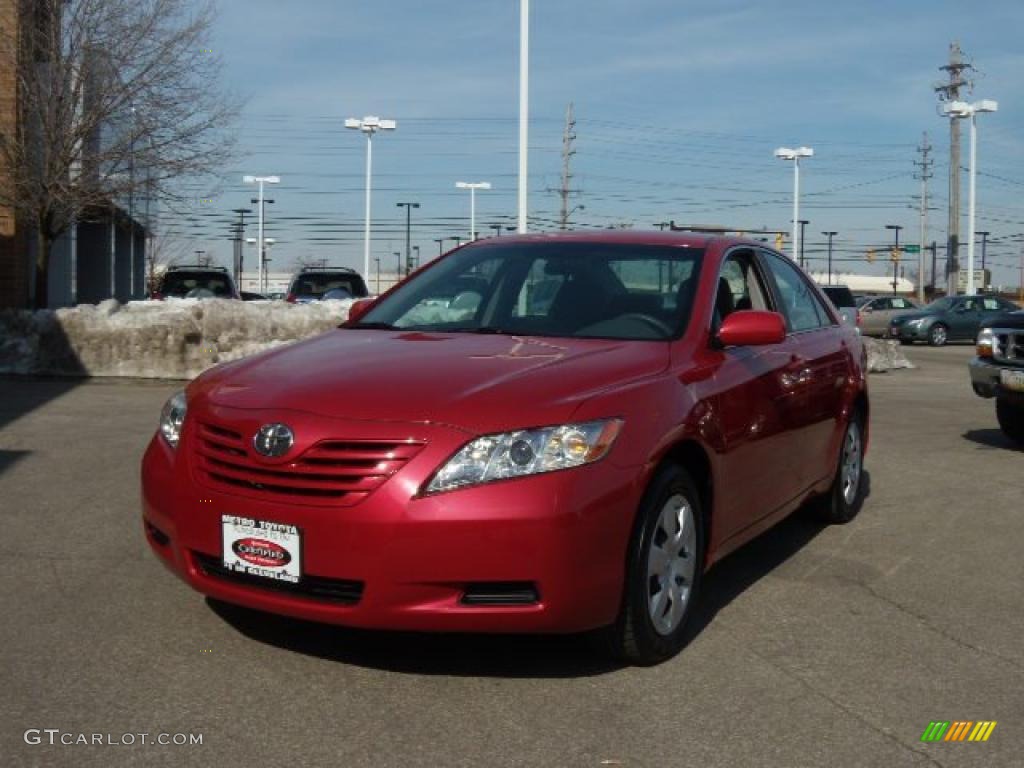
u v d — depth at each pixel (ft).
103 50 57.72
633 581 13.10
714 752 11.36
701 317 16.17
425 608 12.09
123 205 64.13
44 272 59.72
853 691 13.12
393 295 18.61
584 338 15.76
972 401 46.57
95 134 59.16
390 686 12.89
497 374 13.48
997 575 18.47
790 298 20.51
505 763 11.00
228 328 48.03
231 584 13.05
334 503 12.23
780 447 17.60
